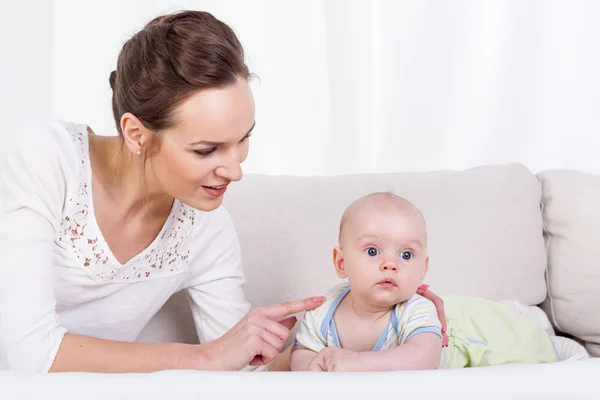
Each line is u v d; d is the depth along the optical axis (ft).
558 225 6.37
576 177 6.53
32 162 4.09
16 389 2.85
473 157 8.73
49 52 8.09
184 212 4.77
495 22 8.56
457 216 6.16
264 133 8.55
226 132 3.71
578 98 8.69
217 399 2.78
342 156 8.56
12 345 3.82
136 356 3.91
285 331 4.08
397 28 8.55
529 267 6.22
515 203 6.30
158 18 4.04
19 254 3.92
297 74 8.46
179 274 4.91
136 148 3.95
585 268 6.16
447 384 2.82
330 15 8.36
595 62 8.61
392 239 4.04
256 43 8.41
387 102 8.67
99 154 4.49
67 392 2.83
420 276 4.14
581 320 6.22
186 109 3.66
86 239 4.37
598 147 8.75
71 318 4.71
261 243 5.96
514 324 5.08
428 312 4.09
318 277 5.93
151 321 5.70
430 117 8.66
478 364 4.75
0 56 7.96
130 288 4.74
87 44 8.15
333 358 3.83
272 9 8.36
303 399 2.77
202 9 8.25
